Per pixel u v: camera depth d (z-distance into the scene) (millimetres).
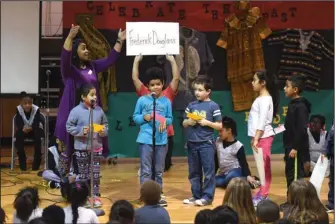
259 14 7859
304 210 3838
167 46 5508
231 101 8047
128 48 5484
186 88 7859
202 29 7922
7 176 6914
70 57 5395
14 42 7738
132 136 8000
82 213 3969
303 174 5492
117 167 7539
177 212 5148
